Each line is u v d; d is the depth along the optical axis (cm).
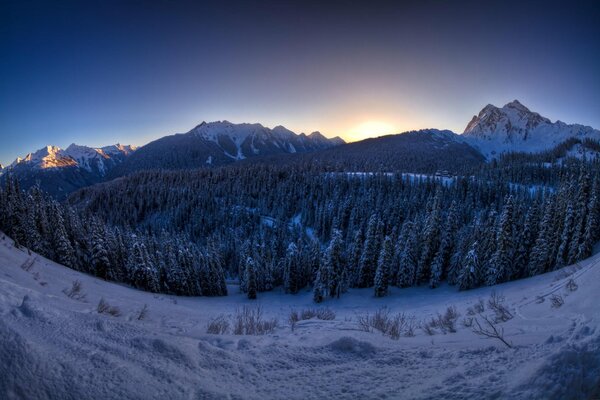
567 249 2962
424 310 1997
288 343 366
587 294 636
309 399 231
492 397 220
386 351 334
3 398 188
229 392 232
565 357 242
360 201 8100
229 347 349
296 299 4016
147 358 261
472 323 725
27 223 3188
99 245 3528
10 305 332
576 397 216
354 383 259
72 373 220
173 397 215
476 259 3219
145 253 3706
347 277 4019
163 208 11262
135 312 1037
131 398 206
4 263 1605
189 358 272
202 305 3120
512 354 307
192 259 4247
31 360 220
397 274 3966
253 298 4078
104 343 274
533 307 795
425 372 281
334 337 376
